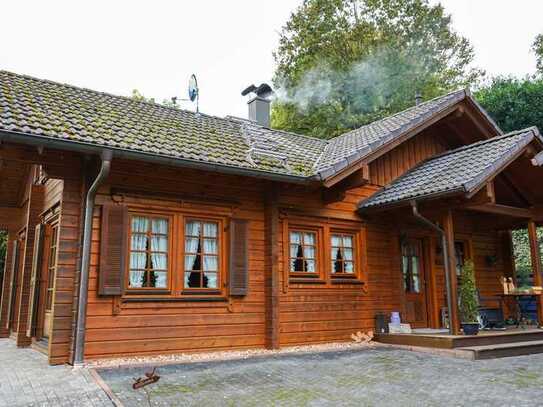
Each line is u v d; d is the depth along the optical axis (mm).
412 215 9359
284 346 8352
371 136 10320
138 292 7070
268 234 8484
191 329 7453
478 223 11305
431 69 25000
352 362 7031
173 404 4684
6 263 10945
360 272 9594
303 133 24219
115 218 6941
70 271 6625
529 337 8812
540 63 25203
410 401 4977
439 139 11617
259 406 4734
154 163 6812
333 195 9078
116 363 6449
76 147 6086
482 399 5027
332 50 24688
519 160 9492
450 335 8070
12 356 7215
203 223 7957
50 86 8617
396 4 25266
